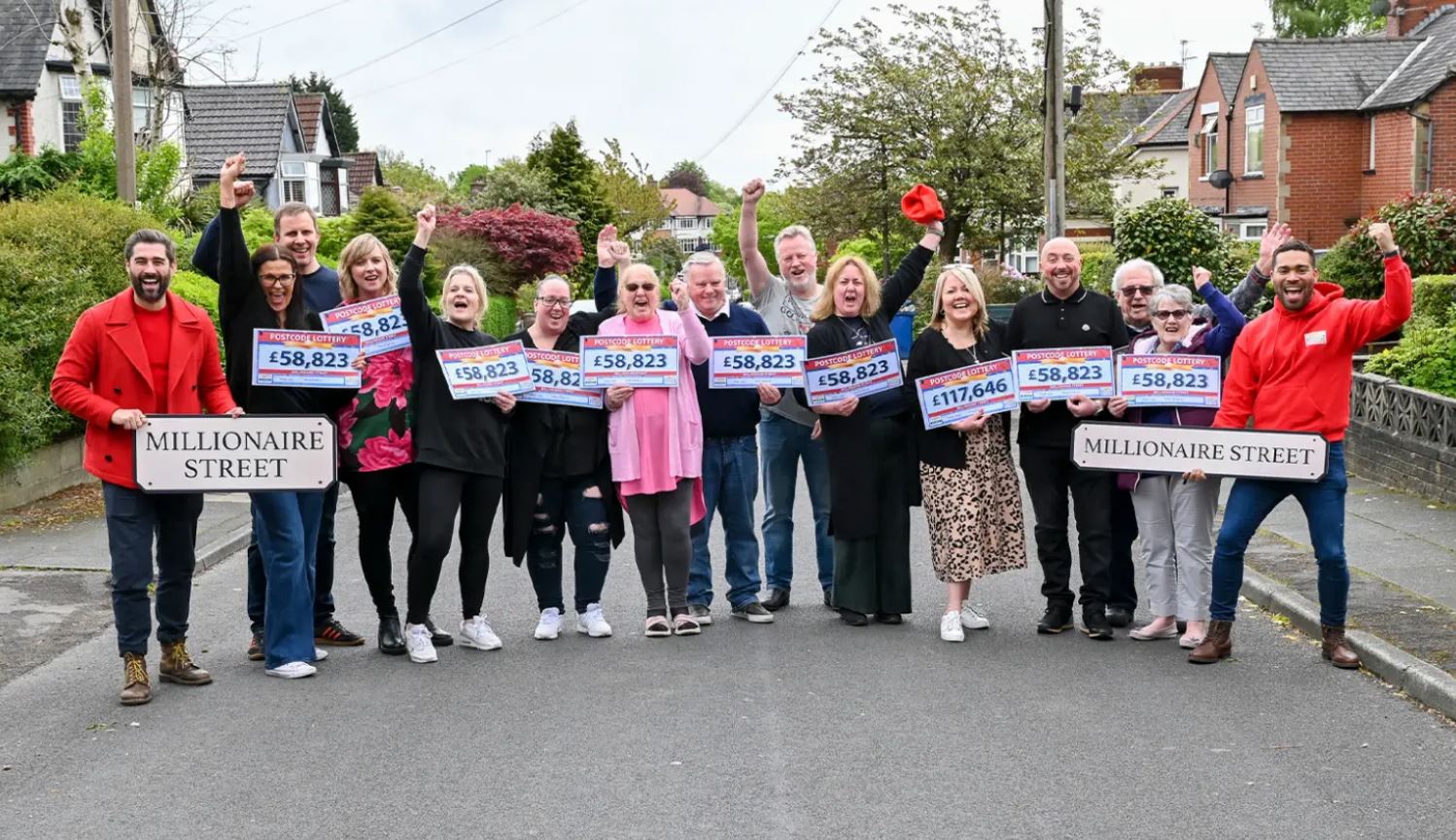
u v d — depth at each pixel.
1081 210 34.41
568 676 7.89
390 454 8.16
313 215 8.35
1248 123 36.38
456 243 38.28
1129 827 5.60
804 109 34.00
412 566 8.21
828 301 8.85
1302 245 7.78
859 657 8.23
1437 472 13.26
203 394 7.81
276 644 7.95
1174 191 47.84
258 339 7.77
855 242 40.31
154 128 30.06
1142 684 7.62
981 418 8.46
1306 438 7.72
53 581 10.61
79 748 6.73
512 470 8.56
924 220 9.20
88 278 15.55
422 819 5.76
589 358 8.47
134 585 7.45
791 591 10.31
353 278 8.27
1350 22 58.22
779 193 40.88
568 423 8.58
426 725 7.00
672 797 5.98
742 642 8.65
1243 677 7.78
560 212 52.41
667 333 8.60
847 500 8.86
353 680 7.86
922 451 8.66
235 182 7.66
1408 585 9.58
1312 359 7.80
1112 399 8.38
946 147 32.84
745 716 7.11
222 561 11.92
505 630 9.09
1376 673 7.77
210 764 6.45
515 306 39.62
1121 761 6.38
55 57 33.91
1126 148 35.22
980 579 10.62
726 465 9.13
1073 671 7.90
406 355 8.23
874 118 33.28
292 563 7.86
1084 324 8.60
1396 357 15.31
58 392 7.29
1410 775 6.18
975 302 8.57
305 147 54.78
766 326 9.27
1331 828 5.58
